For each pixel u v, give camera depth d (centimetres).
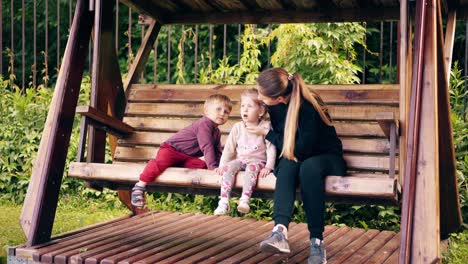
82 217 680
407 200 388
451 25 552
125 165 458
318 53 743
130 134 548
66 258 428
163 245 479
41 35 1253
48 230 470
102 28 527
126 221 582
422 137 402
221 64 805
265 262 439
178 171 447
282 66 773
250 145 446
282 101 428
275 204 404
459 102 727
